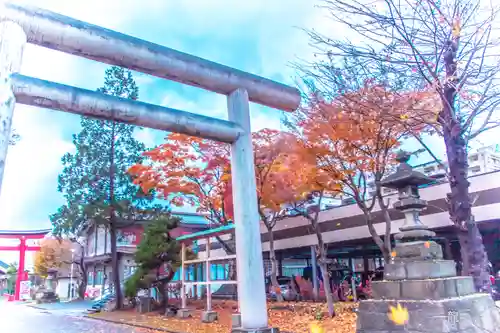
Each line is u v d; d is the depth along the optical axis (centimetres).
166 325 1429
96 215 2352
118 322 1653
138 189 2430
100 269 3716
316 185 1274
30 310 2605
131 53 331
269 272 2538
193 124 367
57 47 301
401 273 650
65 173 2477
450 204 689
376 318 637
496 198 1328
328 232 1853
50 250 3634
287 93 444
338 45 680
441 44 632
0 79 249
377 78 772
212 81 391
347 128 1060
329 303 1195
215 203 1886
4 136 240
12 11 268
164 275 2136
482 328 592
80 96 303
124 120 333
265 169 1556
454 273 653
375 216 1672
